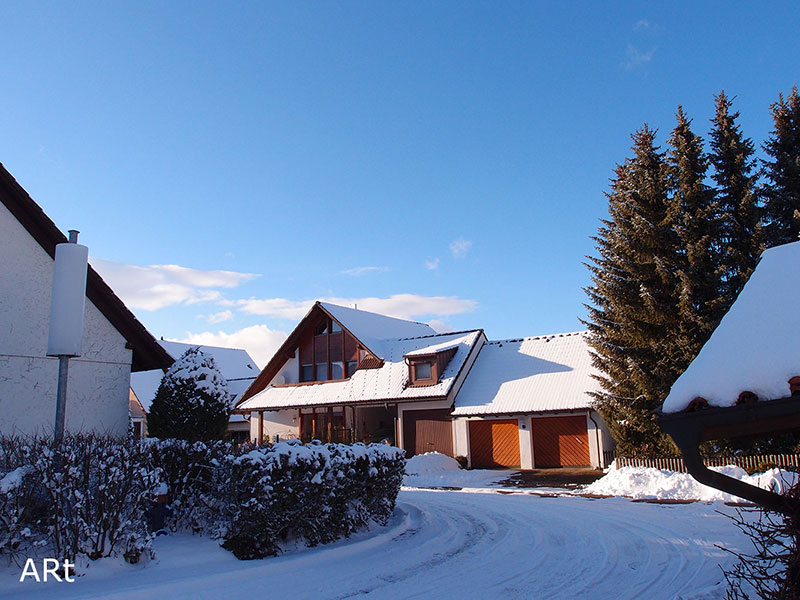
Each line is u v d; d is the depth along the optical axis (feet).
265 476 29.66
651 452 68.54
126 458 26.32
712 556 30.27
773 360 14.67
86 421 40.50
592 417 82.74
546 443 86.94
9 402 37.27
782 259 17.84
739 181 74.95
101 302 42.70
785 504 15.34
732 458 62.39
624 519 42.50
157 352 45.62
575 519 43.11
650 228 70.08
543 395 87.86
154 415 41.50
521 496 59.41
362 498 36.70
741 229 70.90
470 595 24.53
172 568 26.84
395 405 99.86
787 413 14.28
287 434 112.78
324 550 31.63
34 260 39.78
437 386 95.20
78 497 24.34
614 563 29.55
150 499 28.07
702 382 15.65
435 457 88.28
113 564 25.46
